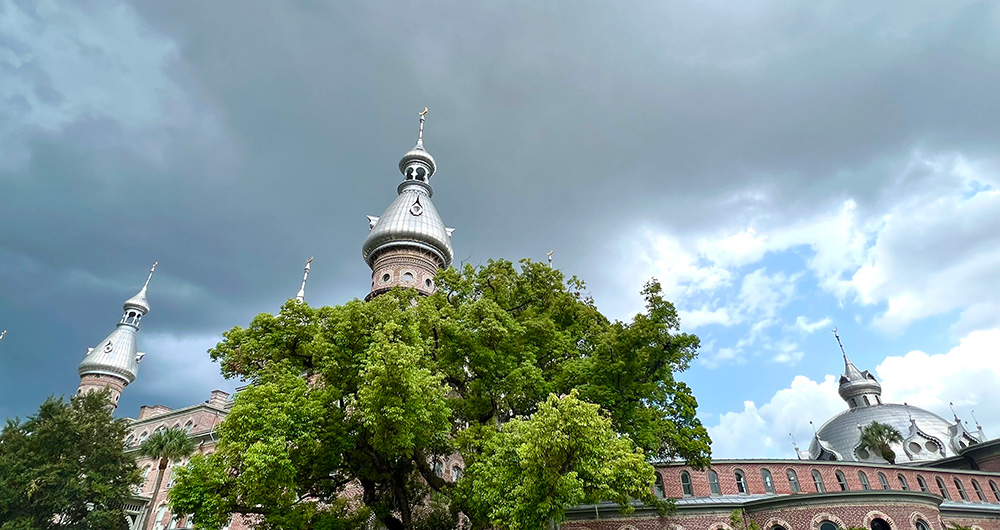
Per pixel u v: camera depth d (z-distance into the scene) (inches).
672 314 959.0
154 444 1685.5
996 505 1945.1
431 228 1996.8
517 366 924.0
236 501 773.9
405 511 874.8
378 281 1900.8
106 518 1578.5
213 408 2379.4
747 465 1644.9
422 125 2458.2
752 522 1328.7
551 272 1139.9
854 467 1800.0
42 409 1688.0
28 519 1453.0
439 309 1019.3
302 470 824.3
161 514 1920.5
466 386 965.2
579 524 1386.6
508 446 701.9
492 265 1147.9
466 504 824.3
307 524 828.0
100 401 1792.6
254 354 885.8
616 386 930.7
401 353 712.4
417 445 805.9
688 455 1002.7
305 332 911.7
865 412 3117.6
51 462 1583.4
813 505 1346.0
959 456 2513.5
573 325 1093.8
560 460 654.5
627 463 677.9
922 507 1348.4
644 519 1382.9
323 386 878.4
